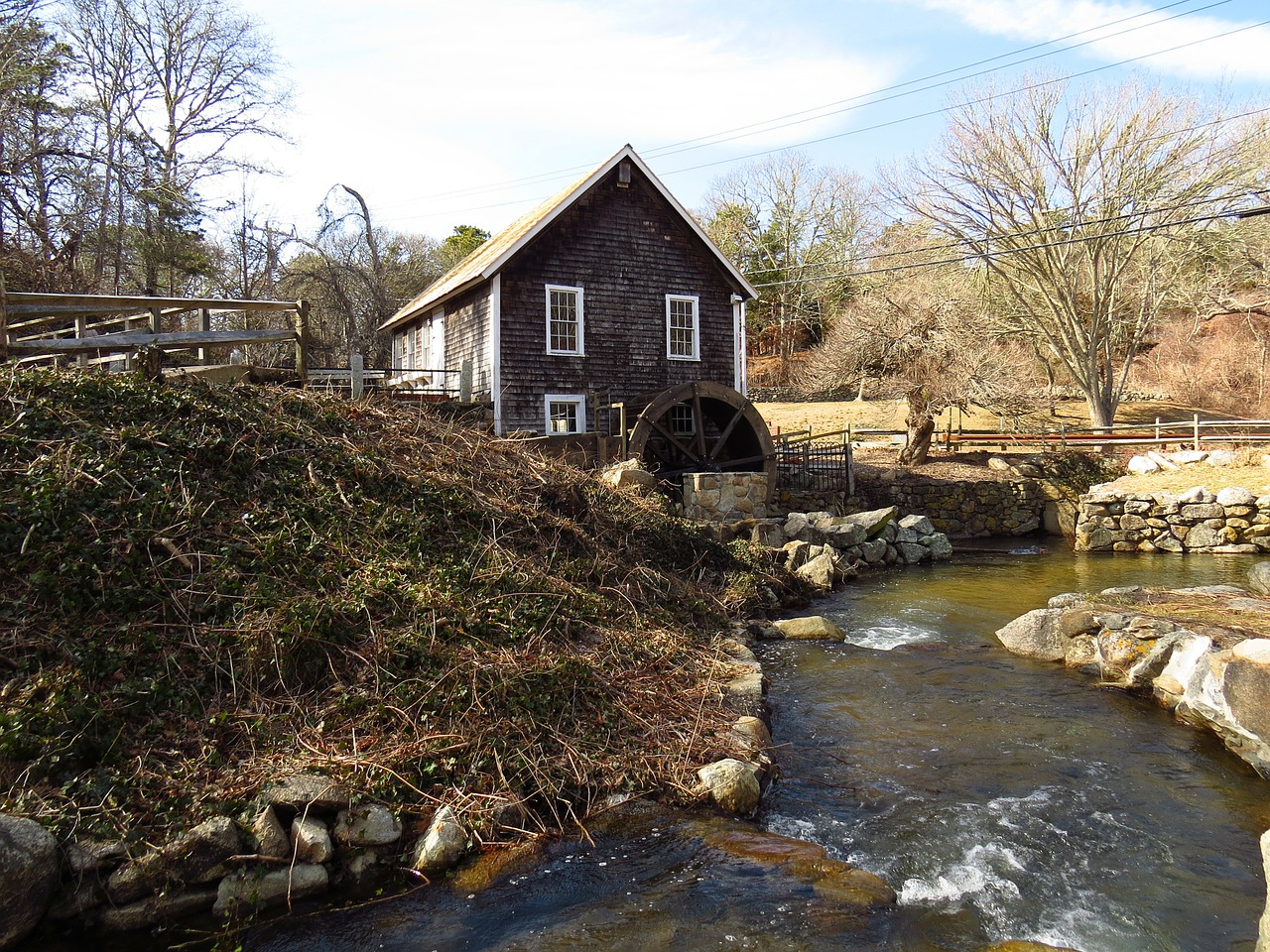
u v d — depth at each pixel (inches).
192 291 1088.2
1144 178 916.0
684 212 700.7
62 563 192.1
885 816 187.3
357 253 1223.5
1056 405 1185.4
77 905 138.7
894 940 138.4
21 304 280.1
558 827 173.8
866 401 1203.9
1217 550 610.2
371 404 339.3
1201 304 1137.4
